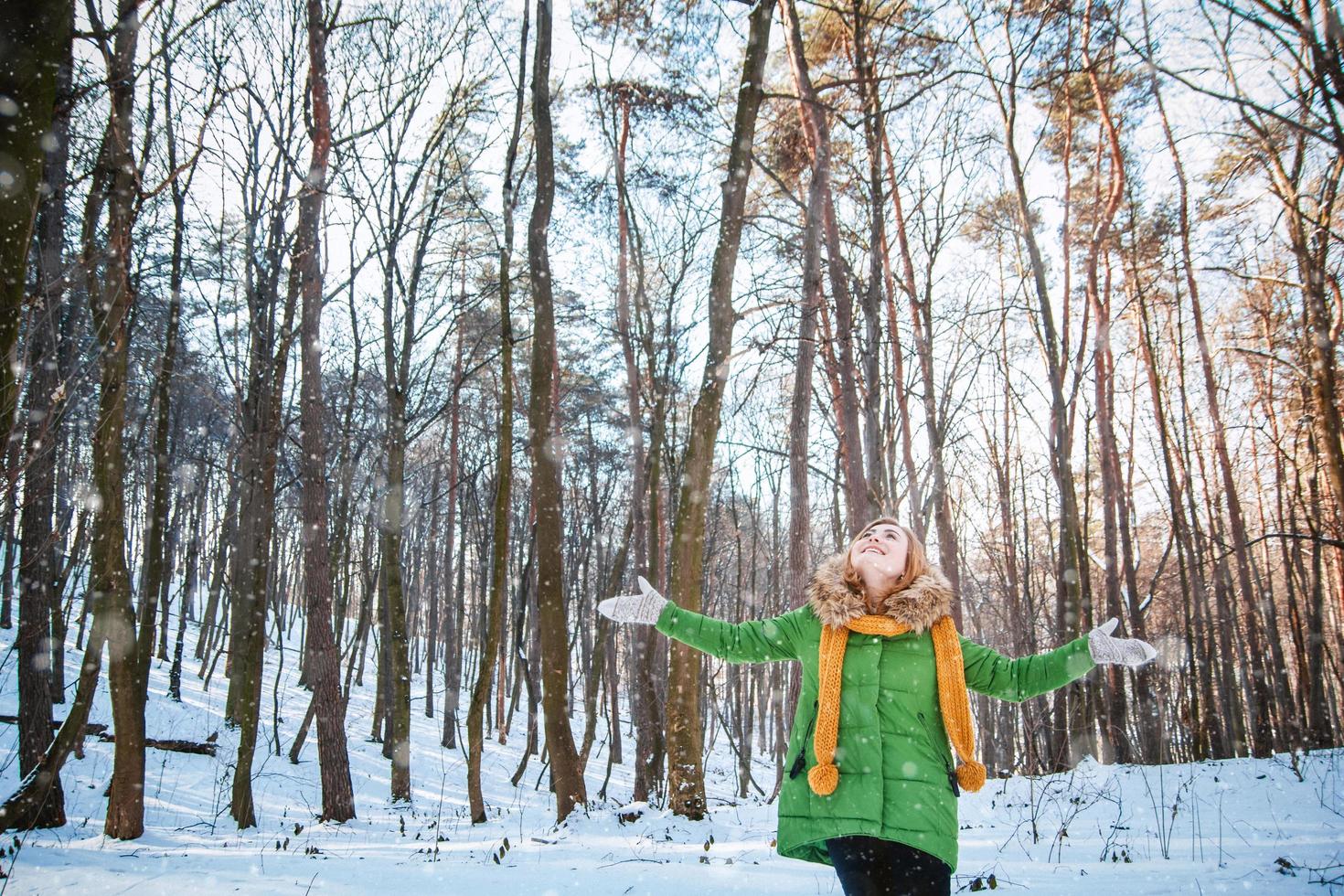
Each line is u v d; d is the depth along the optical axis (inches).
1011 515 1045.8
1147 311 931.3
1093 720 705.0
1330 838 299.1
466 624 1857.8
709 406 388.8
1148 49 525.0
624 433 1027.9
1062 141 818.2
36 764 403.2
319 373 539.5
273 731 792.3
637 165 700.0
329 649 532.7
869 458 551.2
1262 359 902.4
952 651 130.6
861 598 132.5
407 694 636.1
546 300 408.8
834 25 643.5
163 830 431.8
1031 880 225.0
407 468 1208.2
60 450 414.3
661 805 478.9
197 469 991.6
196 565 1117.1
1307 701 797.2
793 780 128.1
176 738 722.8
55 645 646.5
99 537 337.4
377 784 709.9
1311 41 282.4
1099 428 772.6
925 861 118.3
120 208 317.1
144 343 675.4
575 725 1352.1
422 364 791.7
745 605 1344.7
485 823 452.8
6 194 156.6
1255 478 1060.5
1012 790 484.7
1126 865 250.2
